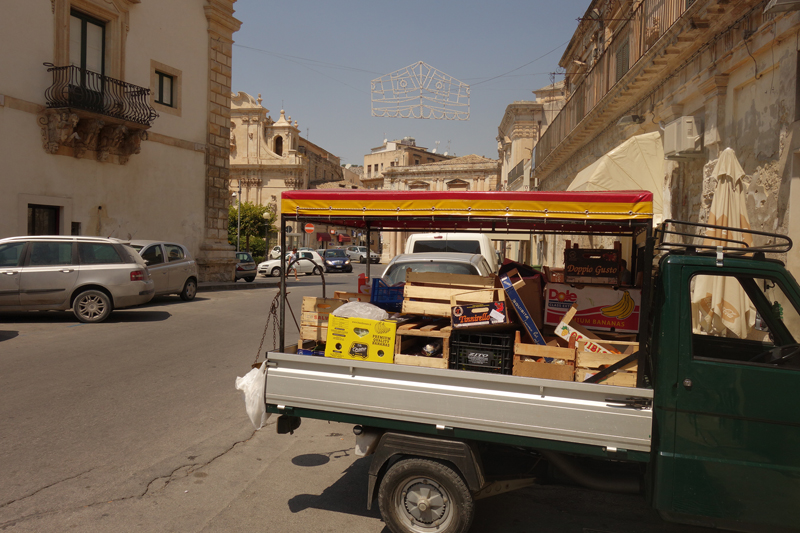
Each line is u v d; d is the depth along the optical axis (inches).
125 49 729.0
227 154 909.2
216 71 882.8
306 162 2324.1
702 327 152.4
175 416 232.4
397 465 140.6
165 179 804.6
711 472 123.8
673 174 388.8
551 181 904.3
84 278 452.1
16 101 617.6
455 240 418.6
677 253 139.0
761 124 287.7
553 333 160.9
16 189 621.3
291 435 219.3
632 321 155.6
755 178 293.0
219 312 548.1
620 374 131.6
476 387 135.3
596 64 610.9
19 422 219.1
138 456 191.3
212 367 316.2
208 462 189.3
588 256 160.9
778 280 128.5
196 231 858.8
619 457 127.2
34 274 442.6
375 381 143.0
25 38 624.4
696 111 366.3
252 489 170.7
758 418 122.1
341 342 151.7
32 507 153.9
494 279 154.5
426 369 138.7
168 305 589.0
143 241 589.3
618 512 163.3
